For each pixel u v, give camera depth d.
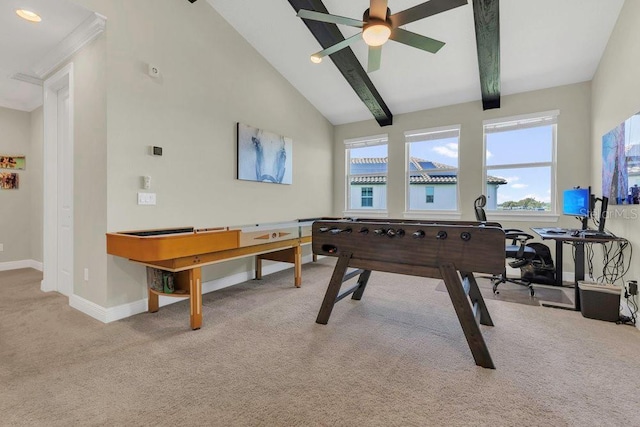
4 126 4.50
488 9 2.87
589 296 2.70
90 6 2.45
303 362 1.95
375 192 5.68
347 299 3.23
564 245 4.02
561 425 1.39
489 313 2.81
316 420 1.42
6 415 1.45
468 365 1.92
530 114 4.18
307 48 4.04
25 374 1.80
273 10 3.48
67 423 1.40
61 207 3.38
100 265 2.66
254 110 4.08
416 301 3.16
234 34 3.77
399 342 2.23
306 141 5.18
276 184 4.51
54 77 3.22
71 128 2.96
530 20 3.16
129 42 2.71
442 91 4.55
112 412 1.48
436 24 3.34
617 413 1.47
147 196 2.86
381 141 5.47
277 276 4.25
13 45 2.97
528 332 2.41
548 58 3.63
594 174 3.69
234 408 1.51
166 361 1.96
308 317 2.73
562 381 1.74
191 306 2.46
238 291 3.52
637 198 2.44
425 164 5.13
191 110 3.26
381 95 4.81
